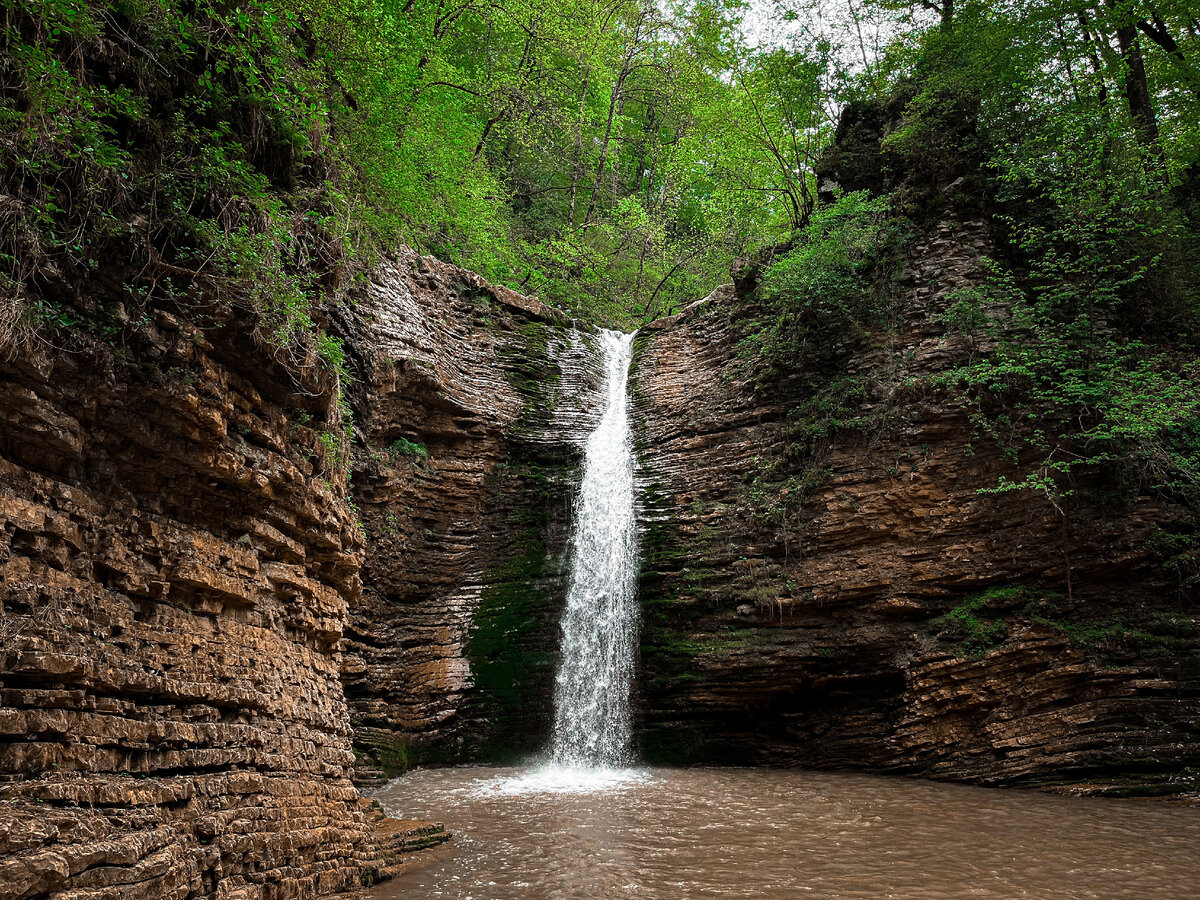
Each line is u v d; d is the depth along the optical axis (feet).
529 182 104.01
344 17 37.55
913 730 48.14
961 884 27.50
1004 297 53.31
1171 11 57.93
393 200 44.86
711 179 105.40
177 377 20.49
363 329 56.90
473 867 29.73
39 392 17.26
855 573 52.60
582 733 57.11
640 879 28.37
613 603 60.59
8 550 15.97
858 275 60.13
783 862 30.37
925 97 61.11
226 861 19.52
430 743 54.85
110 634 18.29
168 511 21.36
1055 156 54.65
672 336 73.15
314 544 28.50
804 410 58.39
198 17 22.06
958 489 50.75
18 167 16.85
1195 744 39.60
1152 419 44.47
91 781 15.89
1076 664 43.39
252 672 23.30
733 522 59.31
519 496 65.72
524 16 82.07
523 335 72.18
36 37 17.13
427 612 59.31
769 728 54.24
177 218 20.29
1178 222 54.80
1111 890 26.73
